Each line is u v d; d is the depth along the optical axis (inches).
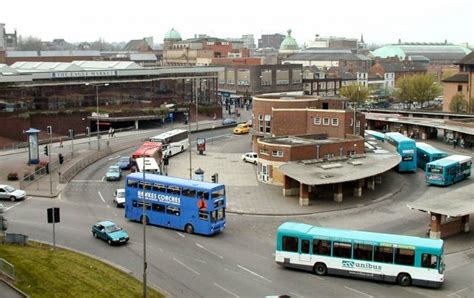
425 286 1604.3
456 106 5930.1
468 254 1887.3
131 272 1660.9
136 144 4131.4
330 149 2898.6
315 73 7795.3
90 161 3444.9
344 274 1675.7
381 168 2657.5
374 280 1651.1
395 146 3371.1
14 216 2265.0
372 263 1642.5
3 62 7514.8
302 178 2444.6
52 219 1759.4
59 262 1622.8
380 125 4963.1
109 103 5014.8
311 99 3484.3
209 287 1574.8
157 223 2153.1
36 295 1357.0
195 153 3823.8
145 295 1406.3
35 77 4466.0
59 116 4626.0
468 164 3147.1
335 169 2632.9
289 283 1622.8
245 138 4537.4
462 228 2122.3
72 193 2689.5
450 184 2965.1
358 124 3385.8
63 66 5713.6
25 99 4293.8
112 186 2844.5
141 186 2190.0
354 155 2933.1
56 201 2532.0
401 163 3253.0
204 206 2036.2
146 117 5019.7
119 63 5561.0
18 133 4180.6
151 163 2906.0
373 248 1642.5
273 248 1932.8
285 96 3740.2
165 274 1667.1
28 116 4286.4
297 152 2819.9
